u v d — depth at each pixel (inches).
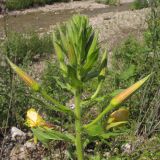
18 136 21.1
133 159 16.8
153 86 21.8
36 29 57.6
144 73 21.3
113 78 20.8
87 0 78.5
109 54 38.1
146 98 20.4
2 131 20.9
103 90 20.2
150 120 19.7
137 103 20.9
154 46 22.7
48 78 22.0
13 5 69.7
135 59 23.7
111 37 48.8
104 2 75.1
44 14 68.2
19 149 20.2
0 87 22.7
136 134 18.8
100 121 11.4
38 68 36.3
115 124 10.5
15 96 22.4
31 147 19.6
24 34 46.8
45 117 21.4
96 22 59.6
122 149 17.5
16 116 22.4
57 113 21.2
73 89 10.4
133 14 60.9
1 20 59.6
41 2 73.0
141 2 65.9
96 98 10.5
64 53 10.4
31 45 40.5
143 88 21.3
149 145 17.6
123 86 20.9
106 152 17.3
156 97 20.3
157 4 24.0
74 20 10.0
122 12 65.6
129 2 76.3
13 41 38.4
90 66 10.1
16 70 10.2
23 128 22.7
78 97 10.5
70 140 10.7
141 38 38.3
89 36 10.1
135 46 28.5
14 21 63.2
